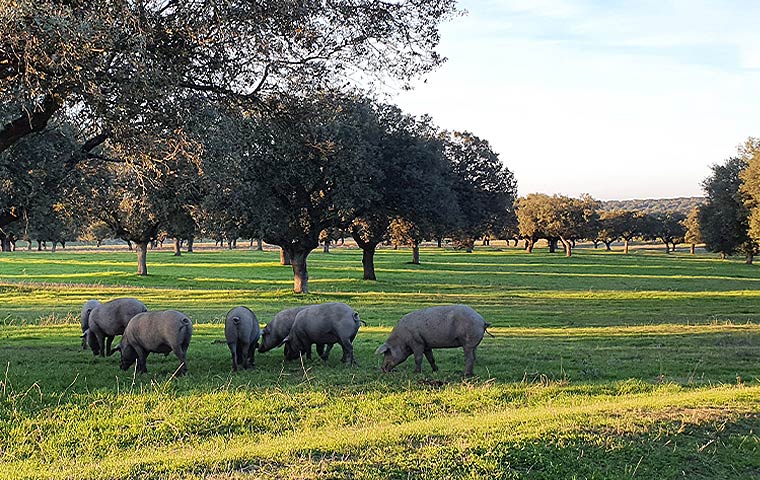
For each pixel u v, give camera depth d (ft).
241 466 25.93
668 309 101.81
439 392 38.60
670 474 26.14
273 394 38.22
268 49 43.16
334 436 29.35
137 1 38.88
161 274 189.37
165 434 31.68
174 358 51.78
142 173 45.24
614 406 33.19
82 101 41.81
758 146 149.69
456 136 158.40
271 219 111.34
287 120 49.57
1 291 124.67
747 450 28.35
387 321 81.82
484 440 27.73
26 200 55.16
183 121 41.73
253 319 48.78
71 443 30.60
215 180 48.42
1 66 39.24
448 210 127.75
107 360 50.83
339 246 546.26
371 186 120.37
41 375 43.21
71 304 105.19
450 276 193.16
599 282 176.35
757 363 48.44
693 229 424.87
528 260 303.48
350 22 46.01
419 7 47.26
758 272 231.71
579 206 435.12
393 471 25.18
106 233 247.70
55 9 35.65
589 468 26.27
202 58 43.19
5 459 28.60
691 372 44.96
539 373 43.86
